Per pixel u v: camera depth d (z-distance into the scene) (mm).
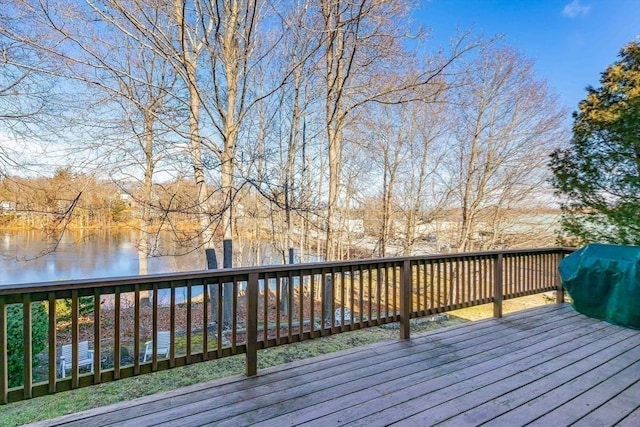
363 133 12125
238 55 7812
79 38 6914
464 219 13719
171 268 13680
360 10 7070
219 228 9500
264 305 2934
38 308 4379
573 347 3477
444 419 2170
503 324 4281
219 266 13133
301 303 3135
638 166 6023
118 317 2342
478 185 13508
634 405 2359
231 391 2523
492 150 13344
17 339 4004
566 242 7047
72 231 9109
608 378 2775
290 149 10070
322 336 3238
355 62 8414
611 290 2371
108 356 6340
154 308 2469
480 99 13094
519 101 13086
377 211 14375
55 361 2162
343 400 2400
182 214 8086
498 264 4613
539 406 2336
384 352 3314
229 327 8297
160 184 8117
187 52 7676
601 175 6438
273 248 12344
